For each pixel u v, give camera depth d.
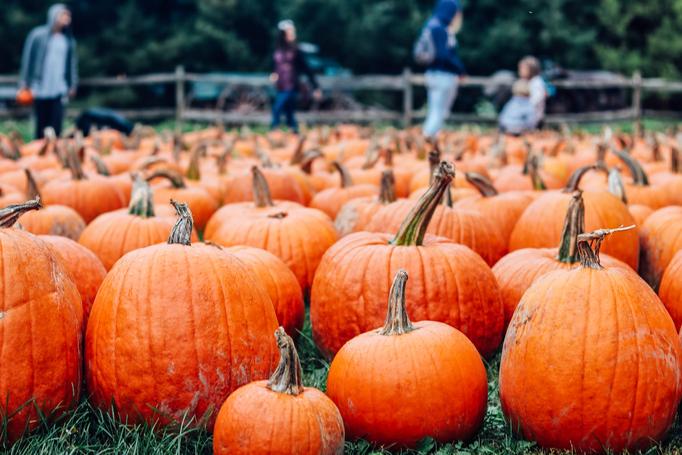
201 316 3.41
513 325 3.51
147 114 25.55
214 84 26.67
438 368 3.37
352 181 7.75
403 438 3.36
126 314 3.41
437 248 4.25
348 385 3.42
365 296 4.12
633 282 3.39
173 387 3.38
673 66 29.92
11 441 3.30
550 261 4.55
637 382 3.24
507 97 23.94
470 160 10.38
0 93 23.84
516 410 3.44
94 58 27.64
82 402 3.61
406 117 24.75
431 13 29.83
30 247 3.42
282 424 2.99
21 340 3.27
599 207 5.45
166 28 29.39
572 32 29.91
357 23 29.14
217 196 8.24
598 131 23.47
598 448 3.31
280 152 11.53
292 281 4.62
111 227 5.39
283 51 18.86
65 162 9.36
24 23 26.61
